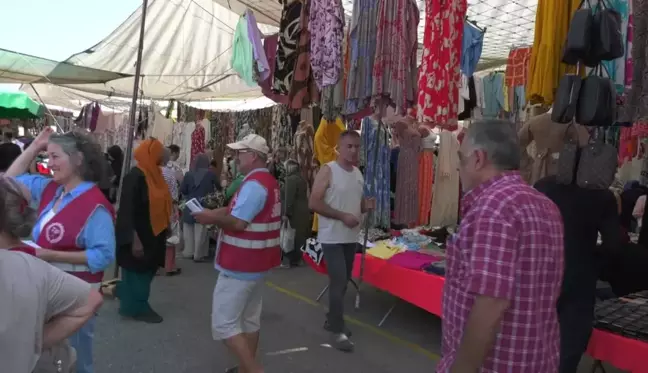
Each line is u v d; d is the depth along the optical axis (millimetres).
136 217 4527
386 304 5562
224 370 3678
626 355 2754
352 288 6207
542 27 2799
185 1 7355
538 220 1604
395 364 3955
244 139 3215
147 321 4672
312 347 4234
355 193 4172
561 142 3314
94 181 2574
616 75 2729
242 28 4461
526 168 3502
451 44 3510
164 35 8227
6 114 8328
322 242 4141
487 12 5312
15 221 1485
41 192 2637
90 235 2447
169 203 4785
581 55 2486
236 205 3029
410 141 6270
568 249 2746
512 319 1591
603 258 2807
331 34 3666
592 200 2713
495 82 6039
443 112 3477
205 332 4453
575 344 2713
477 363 1544
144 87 10438
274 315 5055
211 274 6629
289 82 4137
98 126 11086
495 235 1546
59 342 1458
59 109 14586
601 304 3283
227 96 11492
